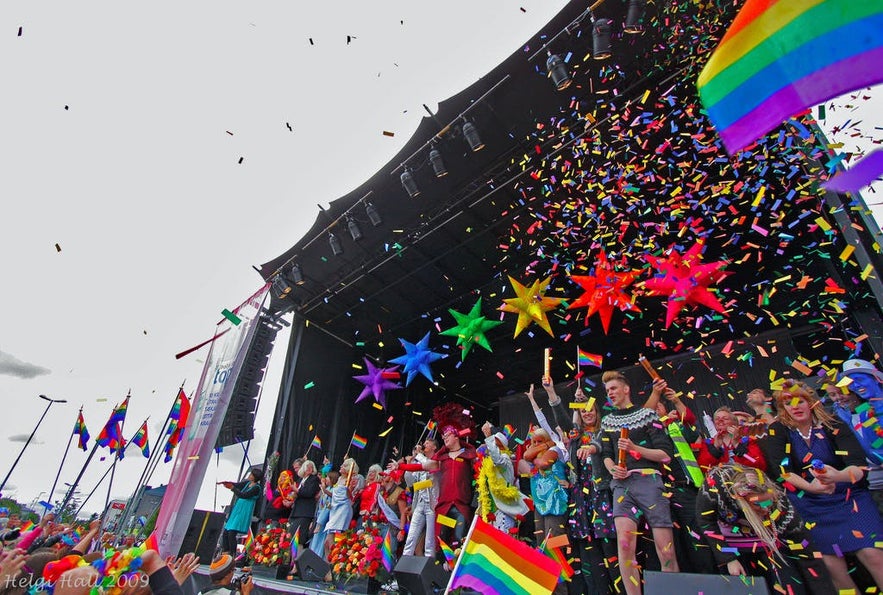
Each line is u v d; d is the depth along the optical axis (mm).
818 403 2523
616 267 5238
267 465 8297
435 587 2805
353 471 5762
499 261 8180
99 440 7082
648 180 5371
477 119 6105
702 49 4797
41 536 3342
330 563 4715
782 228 5625
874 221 3365
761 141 4363
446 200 7312
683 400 8172
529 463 3699
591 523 3146
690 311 7305
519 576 1971
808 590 2182
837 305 4266
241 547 6539
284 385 9273
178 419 7168
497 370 10844
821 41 870
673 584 1813
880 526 2082
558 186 6402
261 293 5512
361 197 7562
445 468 4250
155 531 4168
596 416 3266
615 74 5379
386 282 9055
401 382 10945
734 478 2369
